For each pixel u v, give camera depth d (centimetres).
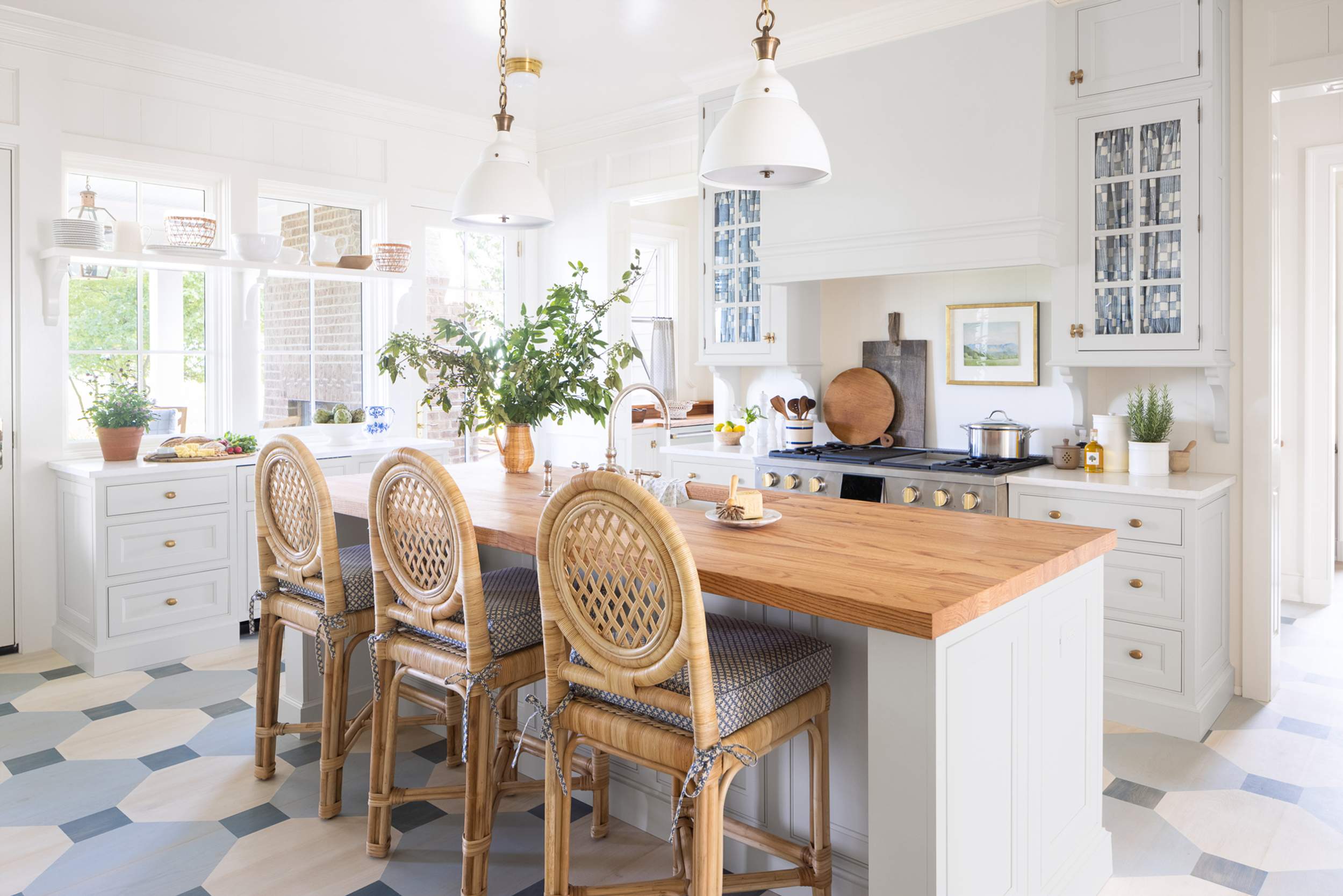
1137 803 265
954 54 355
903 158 370
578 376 331
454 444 555
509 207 284
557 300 323
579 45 412
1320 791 271
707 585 181
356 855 237
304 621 261
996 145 345
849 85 385
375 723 237
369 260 477
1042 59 334
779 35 399
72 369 415
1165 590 311
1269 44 322
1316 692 351
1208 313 316
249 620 427
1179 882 225
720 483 438
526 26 391
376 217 509
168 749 302
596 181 541
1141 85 324
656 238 701
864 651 202
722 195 448
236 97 446
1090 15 334
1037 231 333
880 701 162
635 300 700
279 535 271
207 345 454
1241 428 338
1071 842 213
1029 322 383
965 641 164
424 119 519
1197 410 349
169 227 410
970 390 404
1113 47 330
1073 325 345
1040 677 195
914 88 366
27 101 384
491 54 426
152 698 348
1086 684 218
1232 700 343
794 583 170
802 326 435
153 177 428
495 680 214
